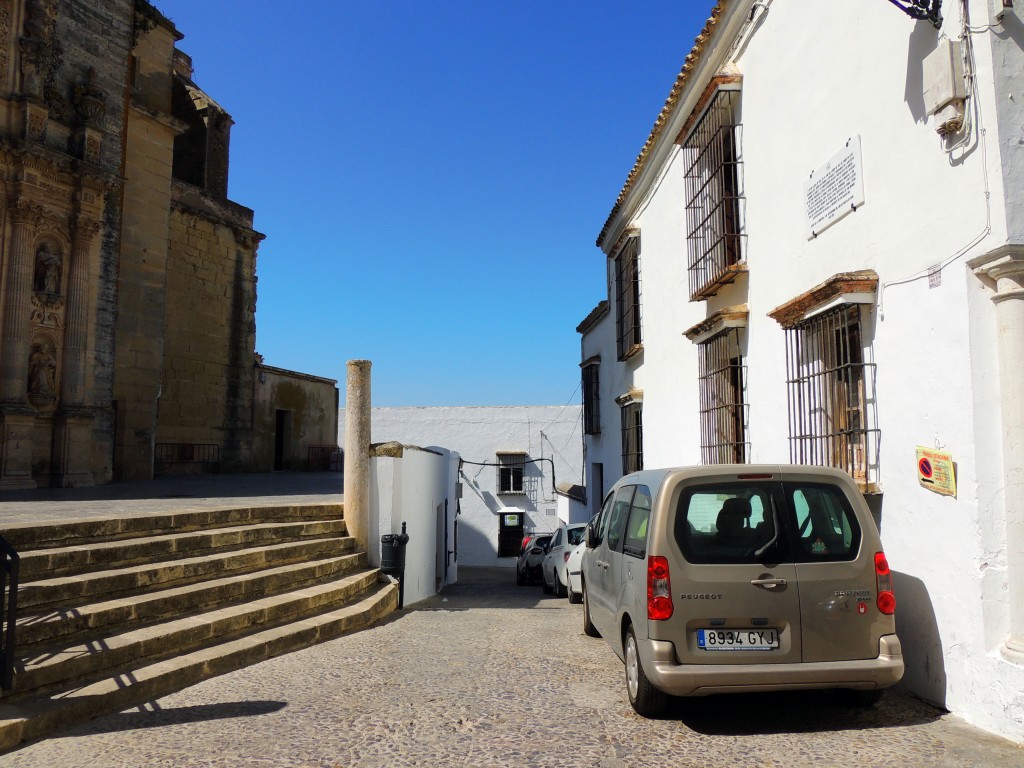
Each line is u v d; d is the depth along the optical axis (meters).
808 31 6.80
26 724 4.25
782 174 7.31
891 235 5.43
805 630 4.38
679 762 3.91
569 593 11.20
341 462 30.84
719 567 4.43
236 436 23.33
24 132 13.31
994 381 4.53
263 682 5.52
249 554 7.77
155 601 6.17
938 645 4.81
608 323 16.14
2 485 12.59
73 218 14.30
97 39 15.09
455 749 4.11
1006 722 4.23
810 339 6.62
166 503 10.18
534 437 30.70
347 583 8.47
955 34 4.75
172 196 21.22
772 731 4.39
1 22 13.33
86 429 14.34
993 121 4.42
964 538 4.57
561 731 4.39
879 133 5.62
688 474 4.64
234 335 23.41
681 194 10.79
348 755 4.03
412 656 6.40
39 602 5.61
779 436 7.34
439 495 14.56
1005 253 4.29
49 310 13.87
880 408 5.52
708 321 8.70
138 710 4.83
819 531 4.57
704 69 9.35
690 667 4.31
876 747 4.11
